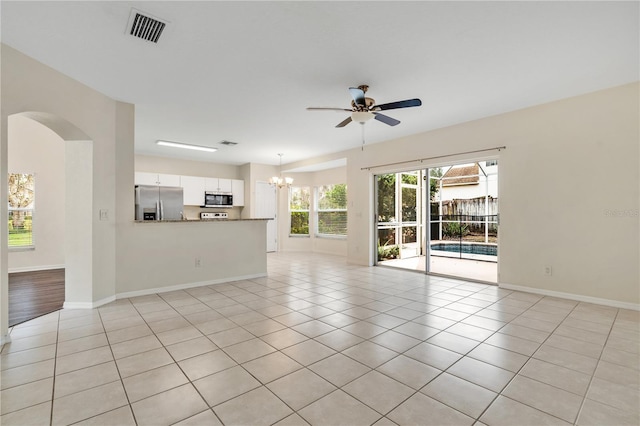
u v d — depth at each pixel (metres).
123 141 4.04
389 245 6.63
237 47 2.73
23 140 5.80
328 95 3.82
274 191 9.02
